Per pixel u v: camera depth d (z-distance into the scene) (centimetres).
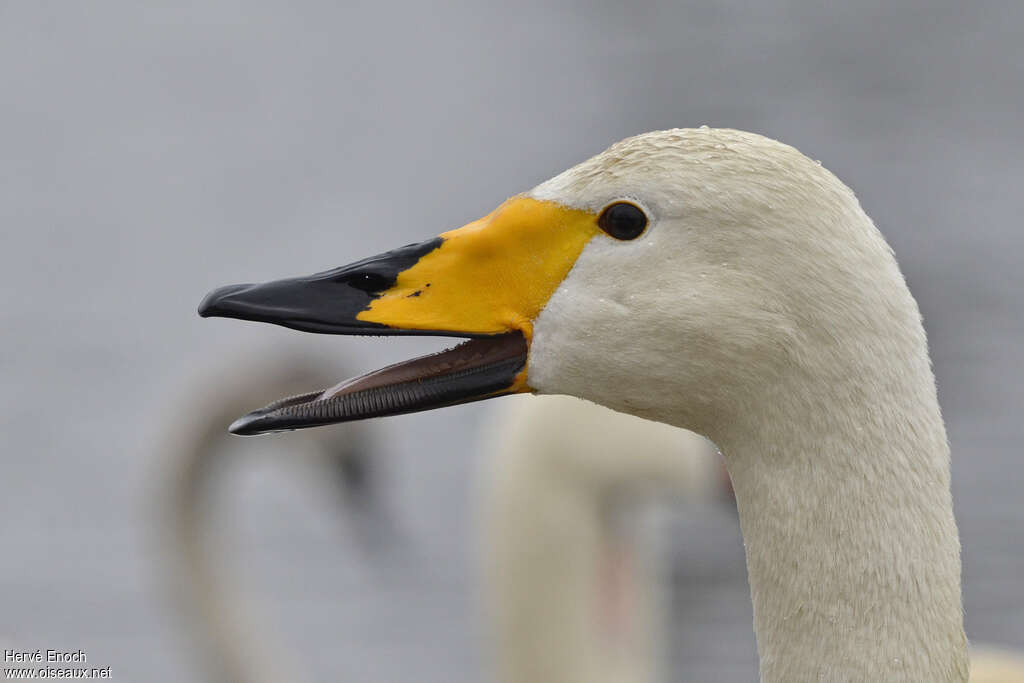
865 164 2373
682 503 1094
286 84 2809
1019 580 1320
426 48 3061
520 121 2683
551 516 1076
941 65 2820
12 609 1274
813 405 548
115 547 1397
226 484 1211
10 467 1534
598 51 3045
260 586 1343
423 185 2366
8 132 2497
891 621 541
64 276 1972
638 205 568
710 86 2816
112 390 1684
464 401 588
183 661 1209
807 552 550
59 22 3025
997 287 1902
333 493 1291
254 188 2303
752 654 1263
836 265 543
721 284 554
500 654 1076
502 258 590
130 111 2639
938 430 549
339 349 1579
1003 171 2328
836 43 2988
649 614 1120
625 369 571
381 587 1348
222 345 1772
